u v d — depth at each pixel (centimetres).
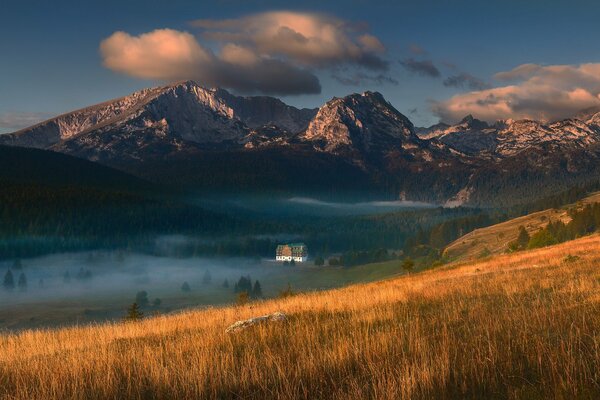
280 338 1304
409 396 738
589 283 1783
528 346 942
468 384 799
